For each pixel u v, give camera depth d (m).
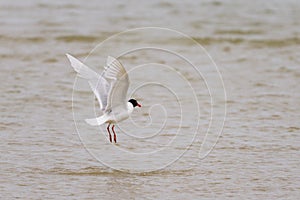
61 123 15.75
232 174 12.73
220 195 11.71
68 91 18.36
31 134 14.91
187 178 12.59
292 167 13.02
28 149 13.96
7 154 13.61
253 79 19.83
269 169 12.94
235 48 23.73
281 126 15.59
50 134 14.96
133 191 11.94
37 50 22.88
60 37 24.58
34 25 26.02
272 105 17.30
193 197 11.64
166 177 12.66
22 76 19.72
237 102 17.59
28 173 12.65
